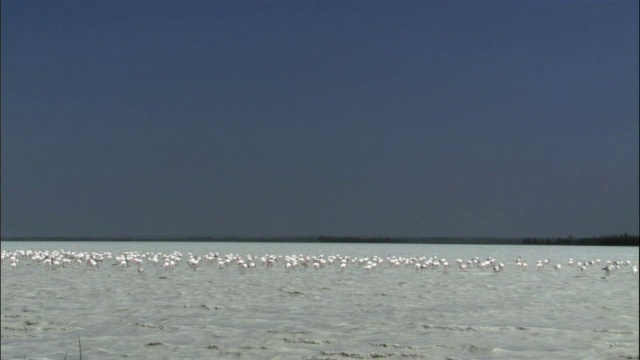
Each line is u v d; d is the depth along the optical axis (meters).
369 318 31.19
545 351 24.36
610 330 28.08
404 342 25.83
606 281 50.34
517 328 28.67
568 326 29.08
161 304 36.12
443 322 30.09
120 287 45.19
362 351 24.28
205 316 31.98
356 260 70.50
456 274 57.53
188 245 170.12
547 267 68.62
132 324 29.84
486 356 23.69
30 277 53.78
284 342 25.78
